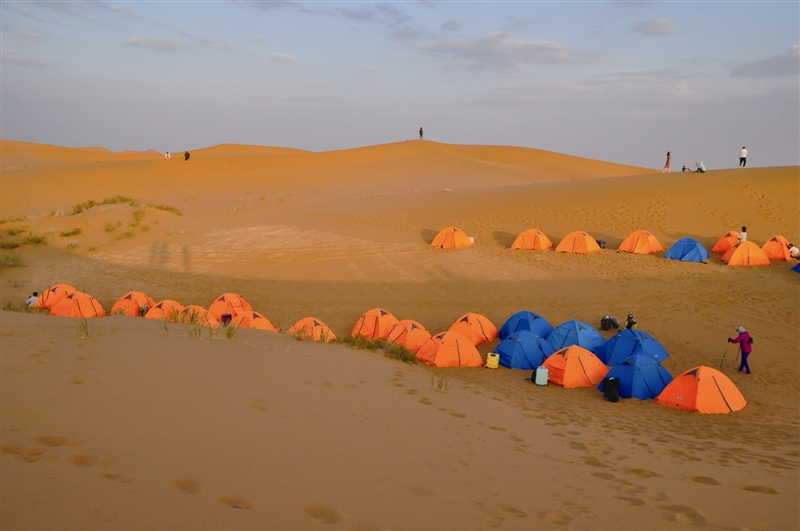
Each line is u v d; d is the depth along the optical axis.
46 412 4.99
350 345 13.27
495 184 65.19
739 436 10.27
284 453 5.03
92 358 7.00
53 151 91.75
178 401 5.92
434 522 4.14
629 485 6.11
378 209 41.88
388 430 6.46
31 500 3.40
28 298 21.06
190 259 29.70
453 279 25.38
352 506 4.18
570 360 14.32
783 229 29.69
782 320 19.25
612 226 32.97
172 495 3.80
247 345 9.35
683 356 16.70
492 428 7.77
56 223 34.22
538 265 26.84
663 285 23.36
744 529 5.06
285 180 62.41
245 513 3.73
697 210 33.59
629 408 12.39
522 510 4.75
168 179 58.91
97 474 3.92
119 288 24.72
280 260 29.25
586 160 95.44
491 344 18.06
